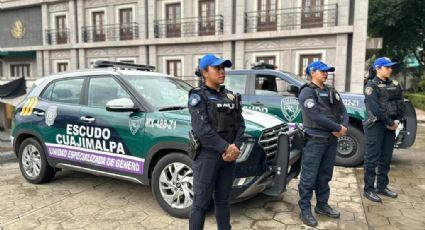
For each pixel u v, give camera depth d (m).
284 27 16.20
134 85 4.18
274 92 6.40
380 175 4.46
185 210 3.66
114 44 20.28
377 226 3.59
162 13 19.03
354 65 14.83
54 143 4.60
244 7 16.84
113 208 4.04
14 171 5.64
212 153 2.70
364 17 14.48
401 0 22.17
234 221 3.68
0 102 9.10
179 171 3.69
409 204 4.19
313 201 4.29
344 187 4.81
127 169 3.99
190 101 2.68
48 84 4.90
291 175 3.95
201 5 18.06
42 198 4.37
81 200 4.29
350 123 5.91
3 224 3.62
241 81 6.75
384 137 4.31
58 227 3.54
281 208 4.03
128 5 19.83
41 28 23.42
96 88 4.41
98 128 4.16
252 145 3.46
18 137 5.03
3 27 25.12
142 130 3.84
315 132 3.55
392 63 4.13
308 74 3.67
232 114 2.70
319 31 15.25
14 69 25.36
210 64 2.63
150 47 19.42
